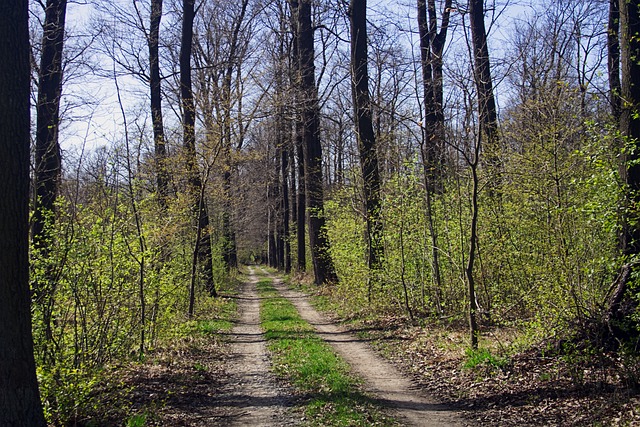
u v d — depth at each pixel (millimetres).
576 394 6492
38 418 4980
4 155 4805
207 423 6441
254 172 34500
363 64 16375
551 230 8555
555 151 8555
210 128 13852
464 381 7887
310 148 21969
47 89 9633
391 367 9422
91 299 8141
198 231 14297
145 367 9195
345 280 17094
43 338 7086
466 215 11398
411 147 13250
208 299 18250
